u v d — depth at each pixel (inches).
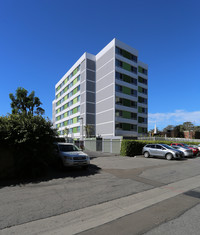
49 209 162.4
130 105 1430.9
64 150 386.0
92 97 1555.1
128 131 1387.8
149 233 121.1
